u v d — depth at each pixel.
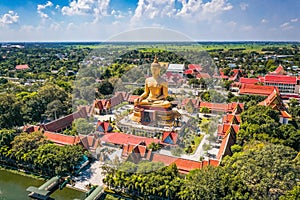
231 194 25.03
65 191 33.25
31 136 39.16
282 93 78.50
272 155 27.52
